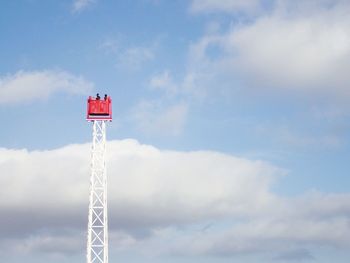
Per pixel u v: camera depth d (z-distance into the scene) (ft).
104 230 526.16
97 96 547.90
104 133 543.80
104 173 536.01
